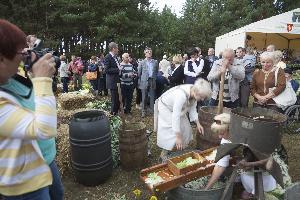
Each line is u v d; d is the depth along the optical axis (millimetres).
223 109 4328
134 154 4234
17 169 1495
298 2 38969
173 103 3811
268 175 3068
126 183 3986
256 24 14031
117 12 29797
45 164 1626
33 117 1396
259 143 2527
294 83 6477
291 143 5465
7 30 1342
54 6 29688
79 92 6871
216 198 3012
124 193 3746
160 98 4016
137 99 8531
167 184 3041
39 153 1581
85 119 3652
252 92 4773
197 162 3322
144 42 32344
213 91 5266
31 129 1359
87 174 3766
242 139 2594
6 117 1346
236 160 3062
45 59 1424
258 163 2631
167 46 36594
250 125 2518
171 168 3334
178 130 3645
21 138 1387
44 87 1406
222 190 3027
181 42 38125
